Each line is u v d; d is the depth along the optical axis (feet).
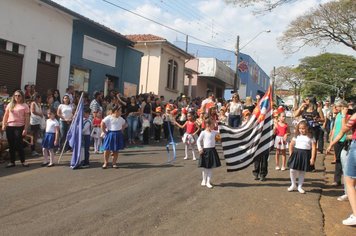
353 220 21.13
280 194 27.04
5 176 29.37
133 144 52.08
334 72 222.69
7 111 32.91
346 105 29.27
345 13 73.31
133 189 26.66
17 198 23.38
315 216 22.48
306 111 38.99
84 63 58.70
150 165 36.17
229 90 167.43
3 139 36.65
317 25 76.23
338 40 77.41
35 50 48.88
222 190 27.66
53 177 29.53
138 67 75.20
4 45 44.83
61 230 18.47
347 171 20.65
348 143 25.77
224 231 19.49
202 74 109.60
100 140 43.14
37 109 39.45
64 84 54.54
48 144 33.83
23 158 33.53
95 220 20.07
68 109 40.98
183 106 66.95
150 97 58.29
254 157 30.30
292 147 27.94
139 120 53.83
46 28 50.34
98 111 43.39
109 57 65.05
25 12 46.73
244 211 22.88
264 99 31.07
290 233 19.66
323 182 31.58
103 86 63.93
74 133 33.71
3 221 19.39
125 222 20.01
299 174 27.91
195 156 42.42
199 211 22.50
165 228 19.49
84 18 54.85
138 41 80.48
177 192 26.45
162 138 60.70
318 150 48.32
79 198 23.95
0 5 43.19
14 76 46.57
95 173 31.60
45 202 22.81
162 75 82.99
